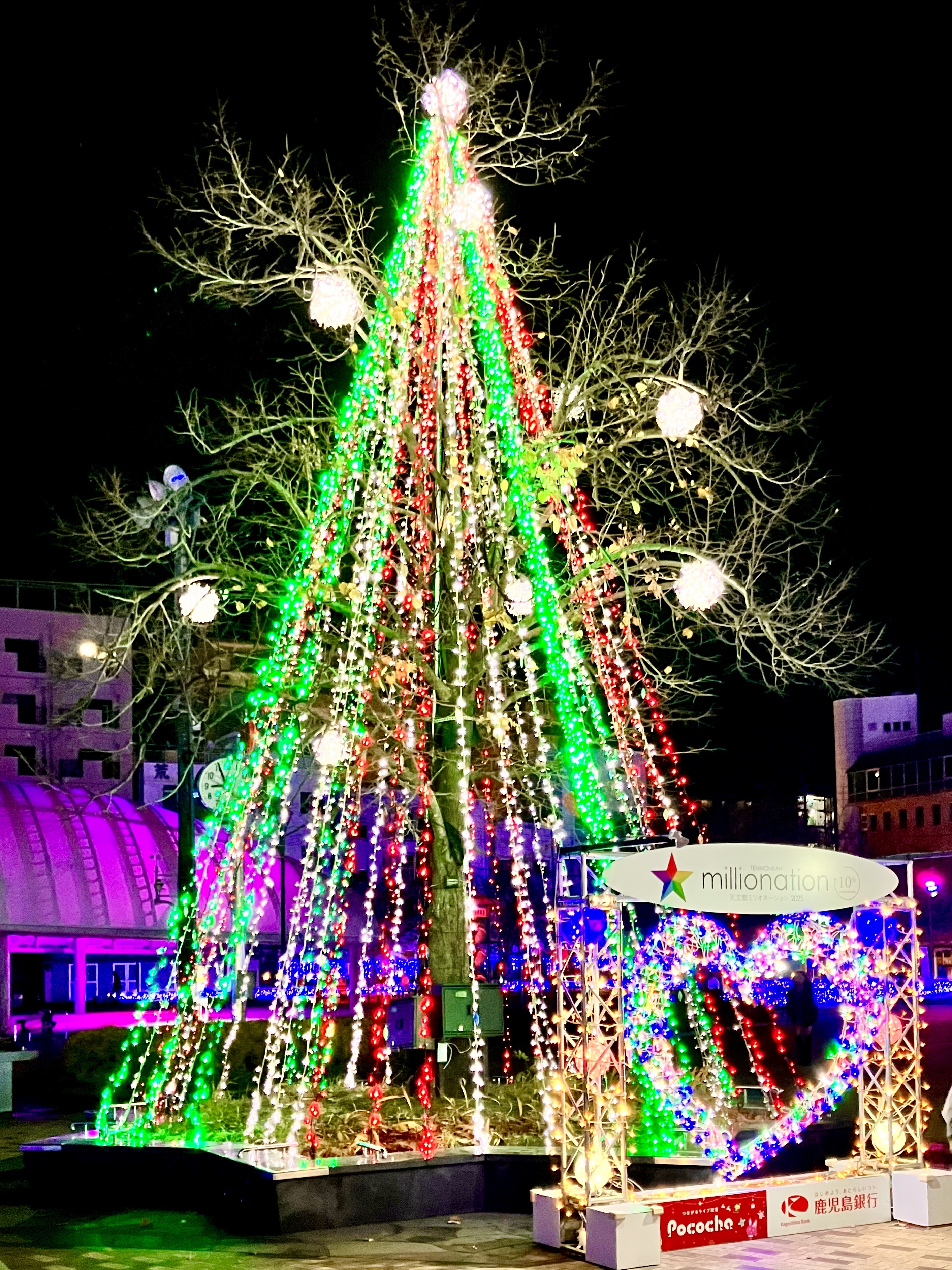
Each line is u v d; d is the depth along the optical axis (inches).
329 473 628.4
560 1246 392.5
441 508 615.8
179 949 799.7
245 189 614.5
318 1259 383.2
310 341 676.1
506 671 690.2
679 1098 506.6
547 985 647.8
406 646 622.2
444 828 628.4
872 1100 465.4
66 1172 485.4
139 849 1561.3
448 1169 447.5
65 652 1747.0
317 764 829.2
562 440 634.8
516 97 631.8
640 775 782.5
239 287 631.8
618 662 697.0
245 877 827.4
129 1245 403.5
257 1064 757.9
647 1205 382.9
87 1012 1469.0
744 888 407.5
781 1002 999.6
